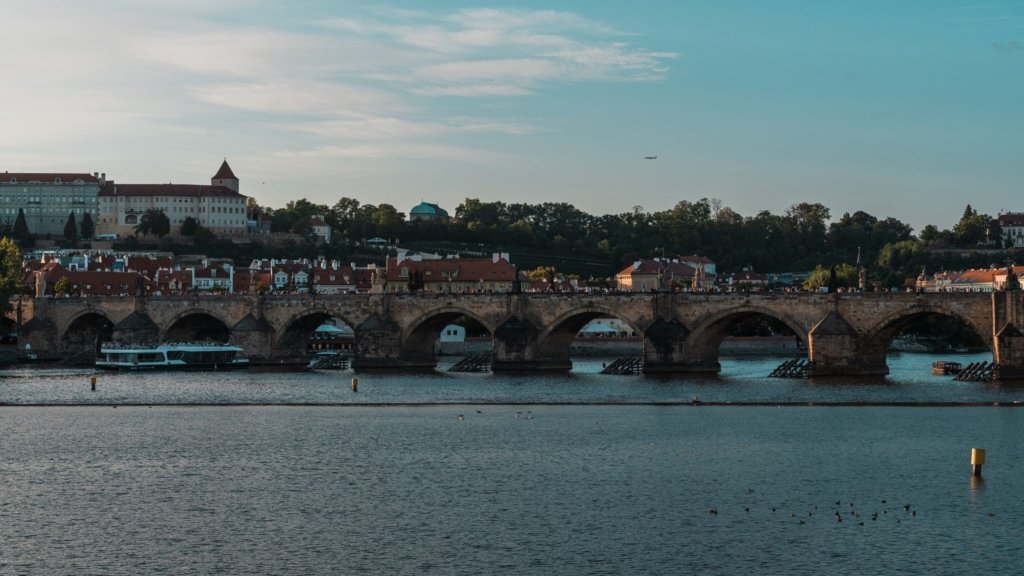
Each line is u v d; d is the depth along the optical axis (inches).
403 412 7170.3
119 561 3759.8
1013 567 3651.6
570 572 3624.5
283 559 3772.1
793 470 5103.3
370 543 3937.0
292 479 4960.6
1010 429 6220.5
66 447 5807.1
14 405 7682.1
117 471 5162.4
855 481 4859.7
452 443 5866.1
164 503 4515.3
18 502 4539.9
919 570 3631.9
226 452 5639.8
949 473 5019.7
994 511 4318.4
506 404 7578.7
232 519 4264.3
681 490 4697.3
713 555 3784.5
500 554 3809.1
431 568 3668.8
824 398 7736.2
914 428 6289.4
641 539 3969.0
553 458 5418.3
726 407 7303.2
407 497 4598.9
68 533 4079.7
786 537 3981.3
